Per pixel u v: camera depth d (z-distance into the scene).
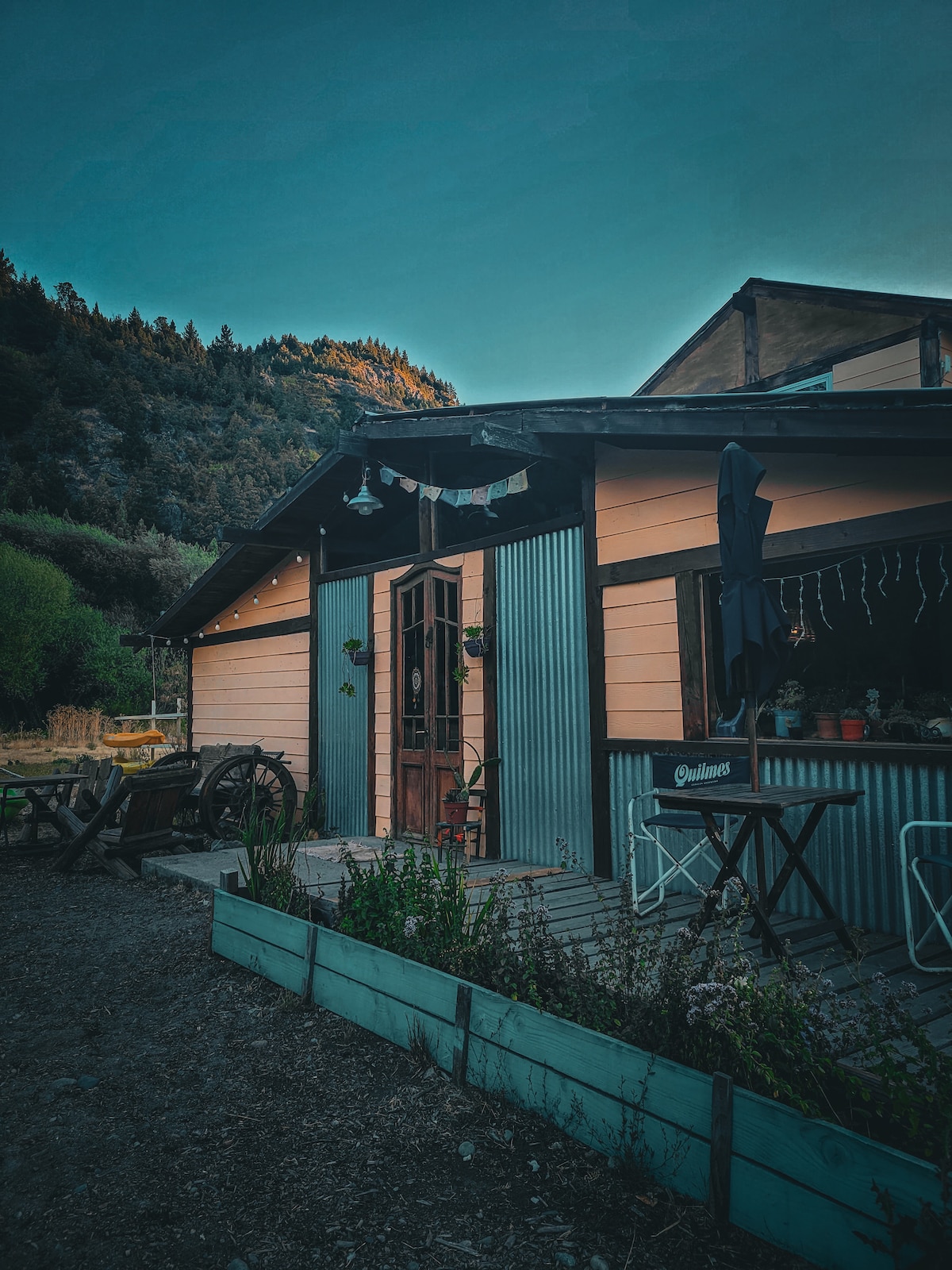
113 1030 3.93
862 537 4.73
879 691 5.12
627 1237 2.24
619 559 6.07
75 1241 2.31
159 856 8.10
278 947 4.40
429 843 5.69
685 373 11.37
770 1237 2.13
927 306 8.73
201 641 12.68
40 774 16.61
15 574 30.91
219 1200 2.50
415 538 10.65
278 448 107.06
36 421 87.62
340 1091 3.20
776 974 3.22
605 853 6.02
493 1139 2.78
